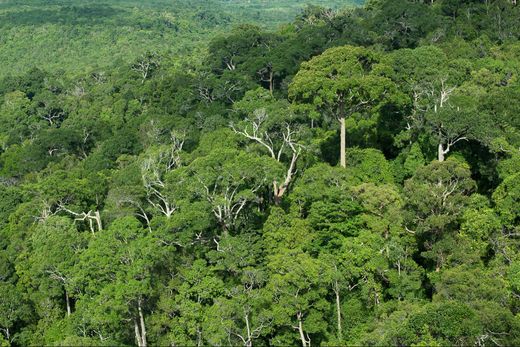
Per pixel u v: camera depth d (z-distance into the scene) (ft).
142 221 196.54
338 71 205.05
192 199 172.45
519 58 267.39
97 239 163.73
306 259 147.13
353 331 146.00
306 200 173.27
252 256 158.20
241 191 169.27
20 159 312.29
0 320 168.04
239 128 225.35
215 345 137.90
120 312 148.56
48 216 198.39
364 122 212.43
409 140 207.62
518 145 183.93
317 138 215.92
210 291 149.89
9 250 197.67
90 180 225.97
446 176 158.10
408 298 149.18
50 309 174.60
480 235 153.38
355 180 182.80
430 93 224.12
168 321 150.20
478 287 132.77
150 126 292.81
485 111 196.24
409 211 158.81
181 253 166.91
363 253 149.48
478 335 119.34
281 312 140.97
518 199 157.69
